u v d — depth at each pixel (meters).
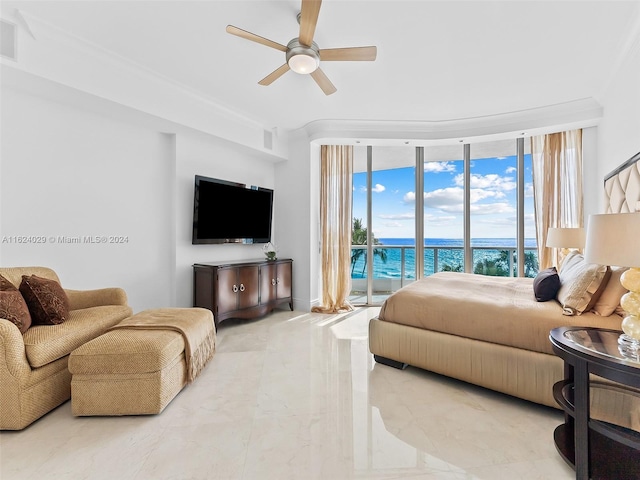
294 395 2.18
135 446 1.63
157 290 3.57
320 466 1.50
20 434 1.73
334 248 4.67
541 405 2.07
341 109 3.82
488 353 2.15
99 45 2.57
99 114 3.09
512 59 2.73
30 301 2.16
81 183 2.98
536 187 4.17
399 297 2.64
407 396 2.18
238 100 3.58
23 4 2.12
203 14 2.20
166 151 3.64
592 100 3.49
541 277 2.44
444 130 4.26
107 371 1.88
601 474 1.37
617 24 2.28
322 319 4.16
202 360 2.47
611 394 1.52
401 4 2.08
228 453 1.58
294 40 2.25
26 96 2.65
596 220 1.54
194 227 3.73
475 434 1.76
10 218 2.60
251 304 3.98
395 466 1.50
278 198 4.88
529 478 1.43
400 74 2.99
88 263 3.04
